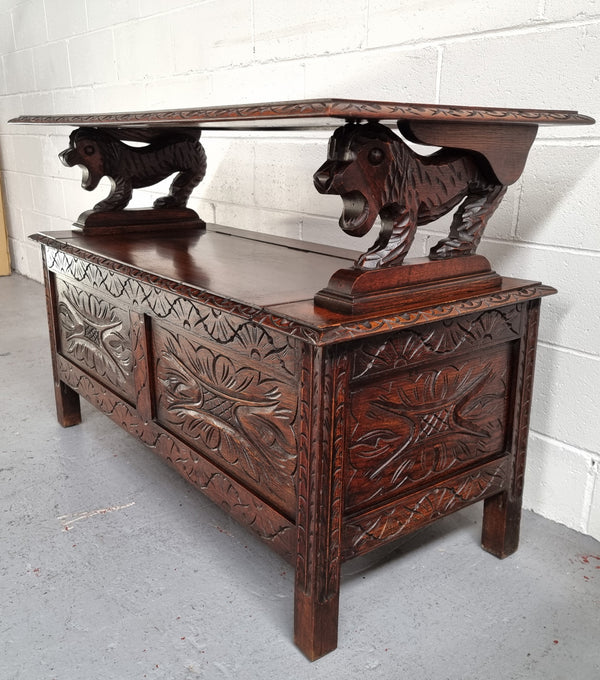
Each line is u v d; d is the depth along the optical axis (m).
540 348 1.33
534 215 1.28
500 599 1.13
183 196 1.81
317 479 0.90
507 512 1.22
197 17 2.02
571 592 1.16
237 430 1.09
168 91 2.25
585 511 1.32
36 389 2.09
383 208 0.94
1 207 3.67
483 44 1.29
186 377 1.21
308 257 1.39
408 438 1.03
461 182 0.99
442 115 0.82
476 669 0.97
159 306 1.22
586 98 1.16
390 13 1.45
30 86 3.22
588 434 1.28
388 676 0.96
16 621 1.07
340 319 0.87
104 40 2.52
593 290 1.22
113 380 1.50
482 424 1.15
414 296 0.96
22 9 3.09
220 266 1.26
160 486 1.51
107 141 1.62
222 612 1.10
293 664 0.98
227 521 1.37
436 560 1.25
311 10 1.64
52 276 1.70
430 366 1.03
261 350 0.98
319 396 0.87
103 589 1.15
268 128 1.31
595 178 1.18
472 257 1.06
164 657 0.99
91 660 0.98
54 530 1.33
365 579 1.19
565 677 0.96
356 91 1.58
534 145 1.25
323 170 0.85
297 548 0.97
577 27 1.15
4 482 1.51
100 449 1.69
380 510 1.01
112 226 1.68
